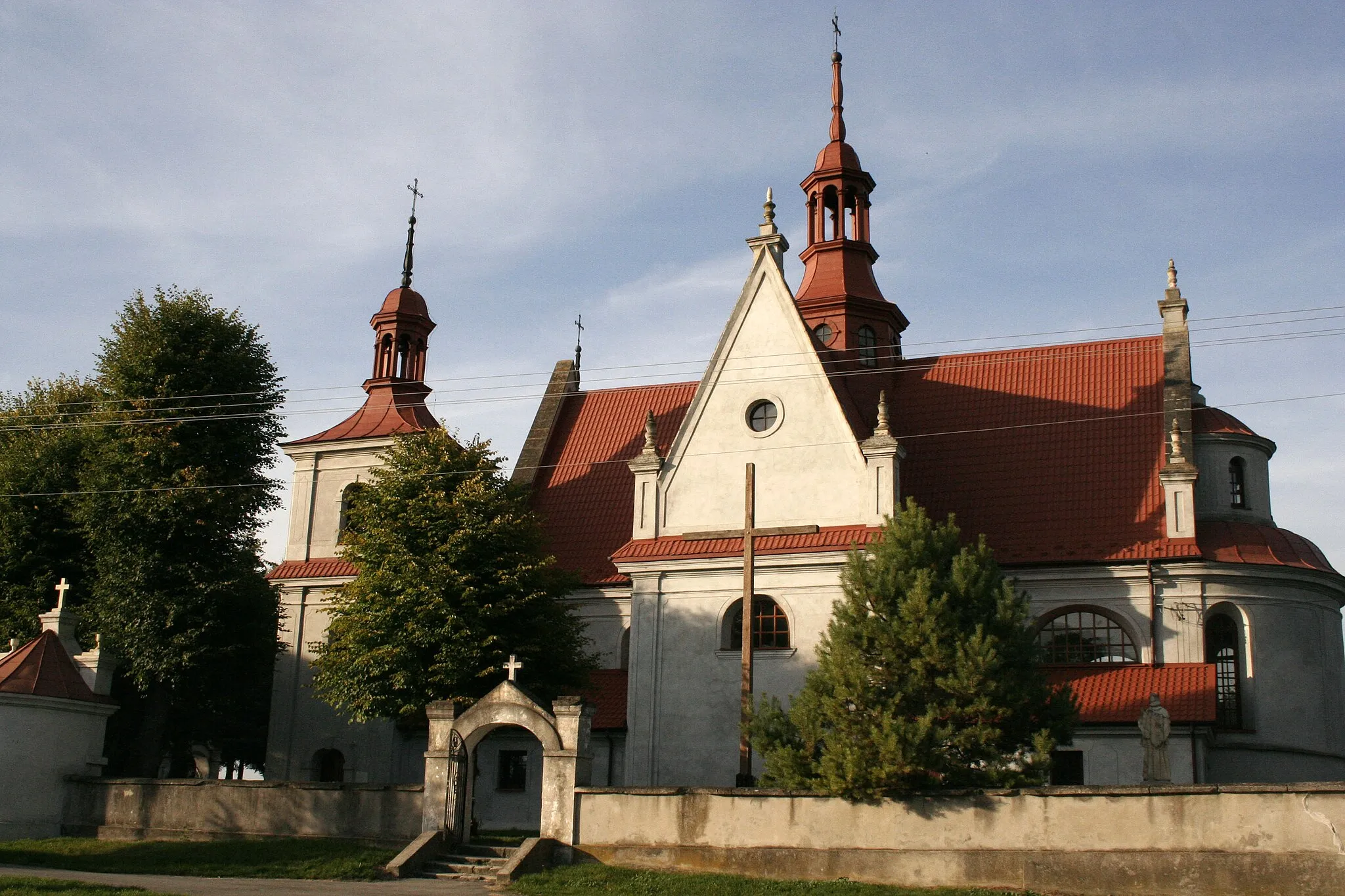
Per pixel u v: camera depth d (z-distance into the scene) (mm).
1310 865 27766
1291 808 28219
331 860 35812
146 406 53844
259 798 39906
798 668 44344
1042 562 45781
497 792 49406
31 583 54875
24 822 41312
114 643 51438
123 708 56094
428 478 46312
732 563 45656
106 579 52250
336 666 45188
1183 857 29047
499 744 49875
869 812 32469
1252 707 44281
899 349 56719
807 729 34031
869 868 32094
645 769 45406
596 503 55312
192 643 51312
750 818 33562
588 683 46906
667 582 46844
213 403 55281
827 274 56094
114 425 53219
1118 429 48906
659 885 31938
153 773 52438
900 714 33656
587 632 51812
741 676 44781
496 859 34969
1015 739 33844
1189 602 44375
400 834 37594
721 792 33969
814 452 46188
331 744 53656
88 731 44031
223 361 55562
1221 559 44688
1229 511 48000
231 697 58531
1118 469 47750
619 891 31406
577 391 61781
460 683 43625
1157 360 50344
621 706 48562
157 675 51719
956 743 32938
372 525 46094
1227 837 28703
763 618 45844
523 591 44906
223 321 56812
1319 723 44906
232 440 55344
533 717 36094
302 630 55688
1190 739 40906
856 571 35781
